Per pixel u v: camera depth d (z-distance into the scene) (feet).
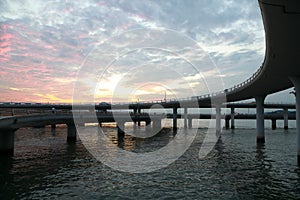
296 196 63.87
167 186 71.36
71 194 64.39
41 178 79.30
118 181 76.33
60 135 235.40
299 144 121.90
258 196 63.77
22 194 64.23
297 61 101.91
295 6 55.16
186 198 61.82
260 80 149.89
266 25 66.90
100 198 61.62
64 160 109.40
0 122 105.81
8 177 80.18
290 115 485.56
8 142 123.13
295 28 67.77
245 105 405.18
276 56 95.30
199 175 83.92
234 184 73.77
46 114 155.74
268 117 465.88
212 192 66.44
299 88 129.90
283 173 87.86
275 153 135.23
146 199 61.05
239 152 138.10
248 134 278.46
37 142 176.55
